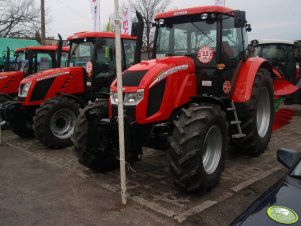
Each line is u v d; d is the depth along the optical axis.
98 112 5.03
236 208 4.16
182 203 4.29
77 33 8.16
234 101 5.57
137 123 4.55
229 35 5.59
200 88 5.45
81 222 3.88
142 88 4.54
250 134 5.72
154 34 5.89
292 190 2.65
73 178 5.32
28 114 8.01
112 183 5.05
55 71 7.85
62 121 7.31
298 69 12.62
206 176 4.48
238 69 5.73
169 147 4.38
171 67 4.88
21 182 5.18
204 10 5.30
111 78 7.93
